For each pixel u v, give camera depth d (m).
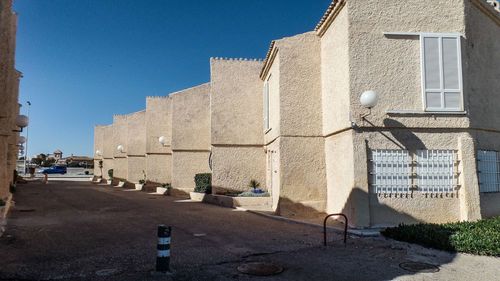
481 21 12.20
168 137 26.78
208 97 23.03
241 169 17.83
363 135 10.53
